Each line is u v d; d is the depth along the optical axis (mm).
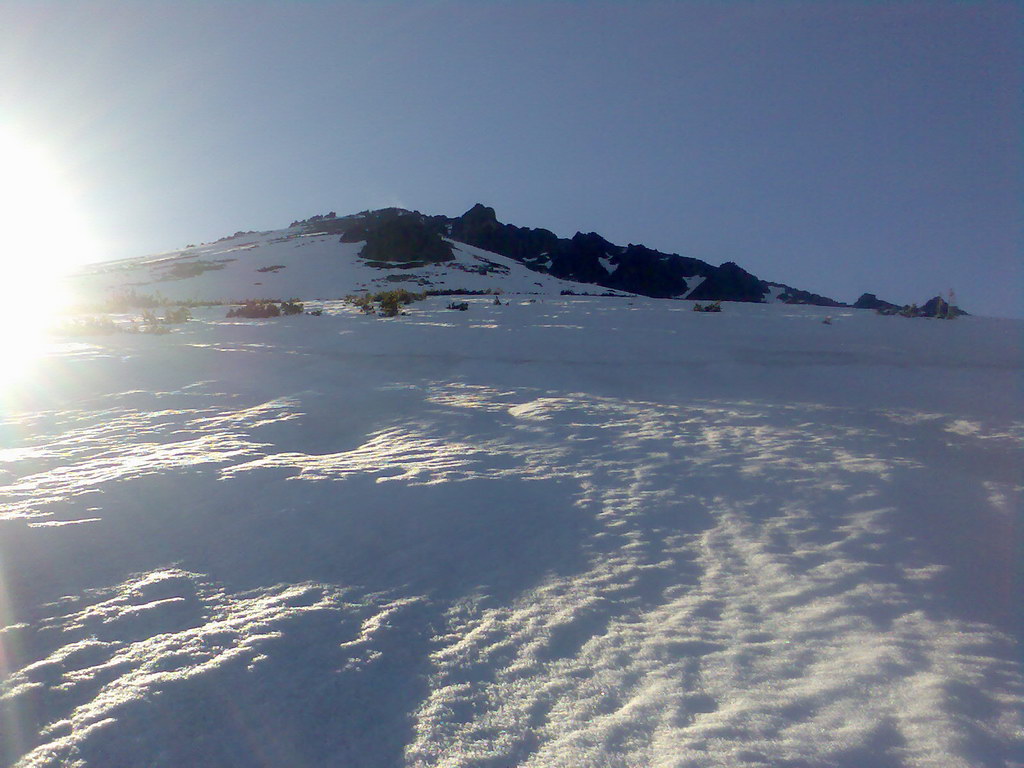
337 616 4430
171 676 3684
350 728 3359
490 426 9719
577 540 5668
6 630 4191
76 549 5434
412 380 13789
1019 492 6465
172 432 9477
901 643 3924
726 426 9539
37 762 3053
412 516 6168
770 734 3156
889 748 3027
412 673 3818
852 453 7957
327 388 12734
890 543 5367
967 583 4680
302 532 5828
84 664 3814
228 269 63000
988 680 3514
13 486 6902
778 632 4141
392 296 28391
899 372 14492
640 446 8453
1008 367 15219
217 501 6484
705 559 5281
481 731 3316
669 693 3539
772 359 16109
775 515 6074
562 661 3908
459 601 4684
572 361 15906
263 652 3953
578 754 3102
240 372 14391
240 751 3184
